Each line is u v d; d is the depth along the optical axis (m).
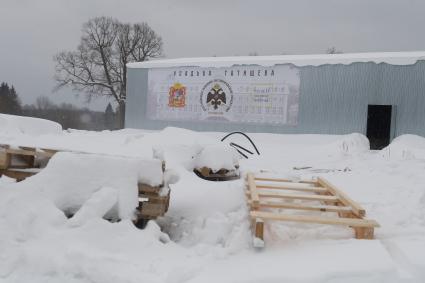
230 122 21.12
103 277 3.47
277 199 5.95
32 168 5.25
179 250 4.19
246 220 4.83
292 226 5.01
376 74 18.62
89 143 8.62
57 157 4.56
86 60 42.41
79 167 4.50
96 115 54.94
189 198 5.76
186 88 21.97
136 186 4.53
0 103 56.62
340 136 18.83
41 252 3.70
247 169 9.34
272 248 4.27
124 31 43.53
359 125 18.89
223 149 8.40
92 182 4.47
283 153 14.12
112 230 4.07
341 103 19.20
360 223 4.34
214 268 3.78
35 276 3.54
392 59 18.36
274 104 20.34
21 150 4.95
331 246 4.14
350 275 3.45
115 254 3.86
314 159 12.14
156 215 4.71
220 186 5.94
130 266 3.67
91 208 4.17
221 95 21.27
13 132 11.72
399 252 4.00
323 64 19.47
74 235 3.93
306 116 19.80
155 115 22.70
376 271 3.49
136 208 4.70
